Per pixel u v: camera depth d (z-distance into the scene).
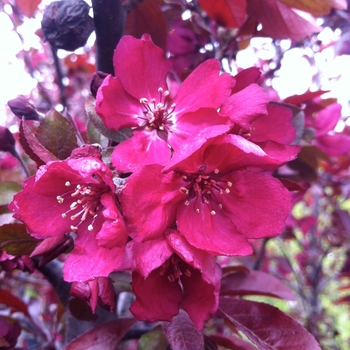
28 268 0.12
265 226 0.09
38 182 0.09
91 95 0.11
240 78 0.10
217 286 0.08
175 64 0.18
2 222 0.12
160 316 0.09
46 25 0.11
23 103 0.12
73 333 0.13
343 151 0.21
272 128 0.11
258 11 0.14
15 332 0.14
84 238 0.09
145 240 0.08
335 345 0.32
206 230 0.09
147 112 0.10
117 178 0.09
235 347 0.13
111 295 0.09
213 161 0.09
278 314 0.11
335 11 0.20
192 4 0.16
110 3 0.11
